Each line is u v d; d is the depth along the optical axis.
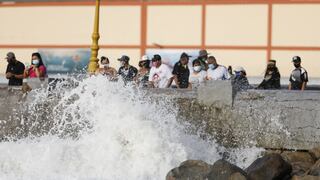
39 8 72.88
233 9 69.69
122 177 33.03
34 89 37.28
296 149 34.59
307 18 68.75
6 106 37.50
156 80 41.22
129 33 71.25
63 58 72.44
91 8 72.00
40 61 43.50
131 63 71.38
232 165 28.73
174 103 35.50
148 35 71.06
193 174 29.11
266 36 69.31
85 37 72.19
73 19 72.25
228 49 69.94
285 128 34.69
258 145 34.97
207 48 70.25
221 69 42.56
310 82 65.06
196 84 38.88
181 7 70.44
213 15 70.06
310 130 34.41
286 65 69.12
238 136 35.09
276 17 69.12
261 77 67.44
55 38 72.62
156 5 70.81
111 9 71.38
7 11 73.44
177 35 70.62
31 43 73.19
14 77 43.28
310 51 68.81
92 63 44.28
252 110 34.97
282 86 56.50
